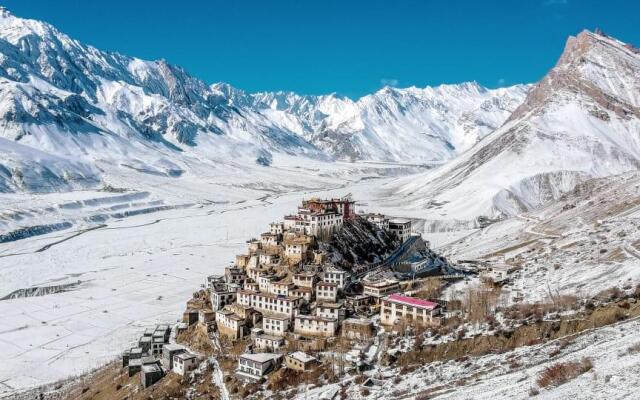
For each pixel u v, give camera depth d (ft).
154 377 549.54
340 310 584.81
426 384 388.57
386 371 449.48
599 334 378.94
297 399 431.43
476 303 533.96
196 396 503.61
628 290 491.31
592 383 269.85
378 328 560.20
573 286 588.09
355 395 406.41
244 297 647.56
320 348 537.65
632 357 289.94
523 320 462.60
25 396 568.82
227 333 615.98
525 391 296.30
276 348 554.87
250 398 468.75
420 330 516.73
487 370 378.53
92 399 545.44
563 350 368.89
